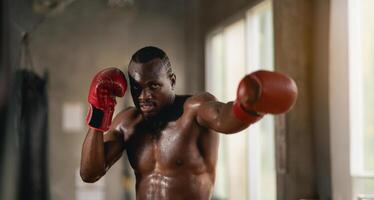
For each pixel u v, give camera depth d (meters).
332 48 4.42
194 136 2.40
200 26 8.18
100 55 8.22
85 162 2.36
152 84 2.34
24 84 6.14
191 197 2.38
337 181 4.37
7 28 3.82
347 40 4.25
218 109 2.24
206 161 2.42
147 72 2.33
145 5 8.30
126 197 7.97
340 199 4.34
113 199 8.01
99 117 2.30
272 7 5.06
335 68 4.38
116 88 2.32
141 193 2.45
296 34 4.73
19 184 6.05
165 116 2.44
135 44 8.28
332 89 4.41
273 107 2.00
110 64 8.23
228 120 2.12
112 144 2.44
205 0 7.98
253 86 1.99
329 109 4.46
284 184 4.71
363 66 4.26
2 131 4.90
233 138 6.82
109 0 8.19
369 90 4.26
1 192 5.09
